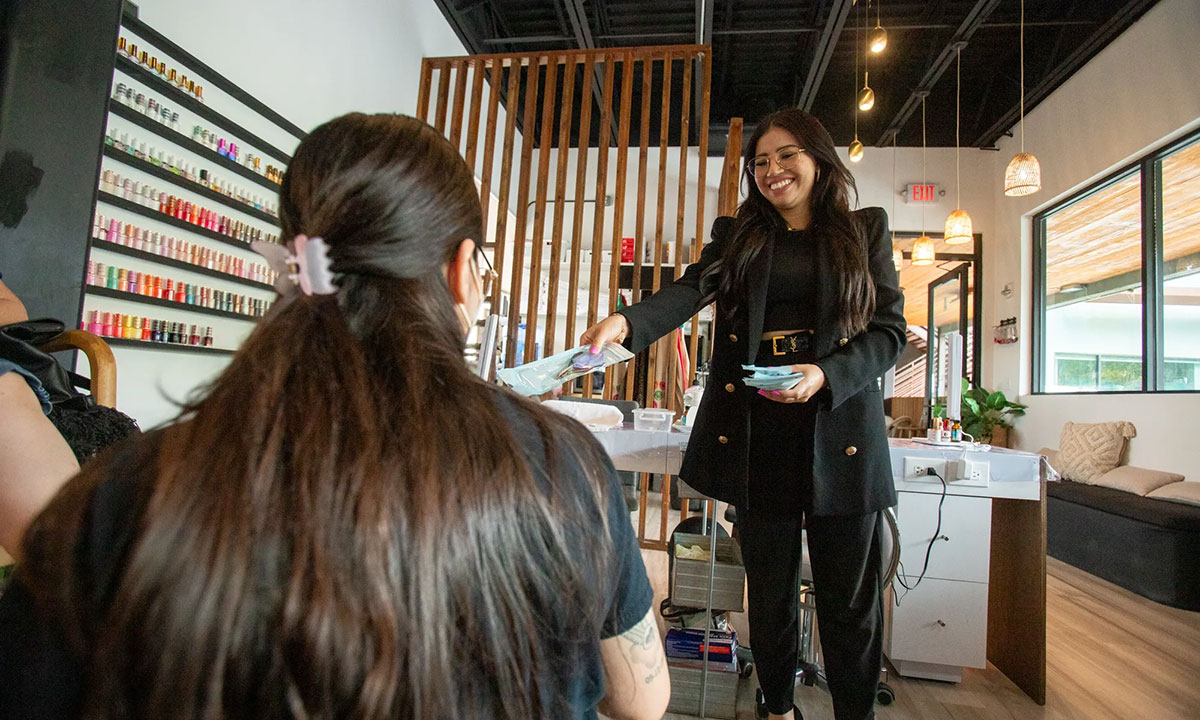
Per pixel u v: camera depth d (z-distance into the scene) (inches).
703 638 77.7
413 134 17.6
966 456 82.6
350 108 156.1
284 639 12.1
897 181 275.4
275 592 12.4
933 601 84.5
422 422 14.4
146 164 94.1
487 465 14.8
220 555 11.9
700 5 189.5
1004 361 255.0
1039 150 235.9
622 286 232.5
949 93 270.7
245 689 12.1
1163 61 175.5
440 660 13.4
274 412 13.5
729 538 83.4
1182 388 170.6
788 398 46.6
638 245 154.5
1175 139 174.7
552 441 16.9
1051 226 235.6
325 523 12.6
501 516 14.5
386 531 12.9
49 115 61.4
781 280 55.2
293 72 132.7
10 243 58.6
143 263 97.3
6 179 58.2
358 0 158.7
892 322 52.7
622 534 18.4
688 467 59.2
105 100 66.6
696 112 278.8
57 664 12.4
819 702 78.4
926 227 271.9
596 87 265.0
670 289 56.7
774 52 248.2
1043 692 79.9
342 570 12.6
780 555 57.9
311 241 15.4
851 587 54.9
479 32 228.1
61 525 12.9
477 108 161.6
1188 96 167.0
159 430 14.8
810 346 53.7
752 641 60.4
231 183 113.3
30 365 34.2
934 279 307.9
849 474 52.4
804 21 223.1
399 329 15.7
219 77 107.7
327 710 12.4
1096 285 208.1
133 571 11.9
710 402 59.1
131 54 90.7
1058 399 217.2
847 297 50.9
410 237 16.2
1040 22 197.3
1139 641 104.3
